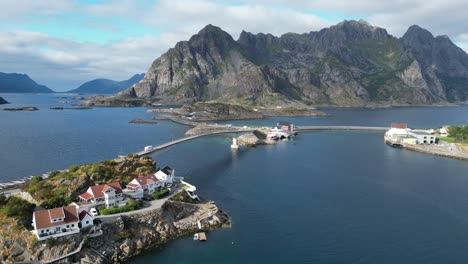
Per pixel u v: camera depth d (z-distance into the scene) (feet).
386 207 366.63
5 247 244.22
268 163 568.00
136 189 335.88
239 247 280.10
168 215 313.53
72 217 261.85
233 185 436.35
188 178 461.37
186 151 652.89
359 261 261.24
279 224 321.73
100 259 253.85
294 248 279.28
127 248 268.21
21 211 265.75
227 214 343.26
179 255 267.80
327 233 305.12
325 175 493.36
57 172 367.86
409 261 261.44
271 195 400.88
